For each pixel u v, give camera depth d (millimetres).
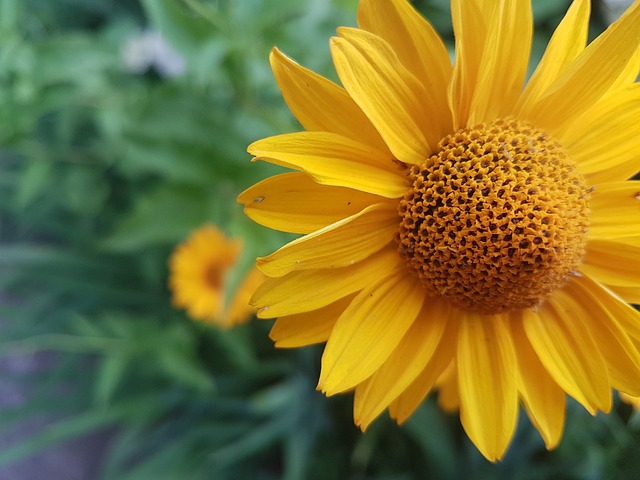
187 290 165
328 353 77
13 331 197
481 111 81
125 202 197
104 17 193
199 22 118
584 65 77
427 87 78
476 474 154
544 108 82
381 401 80
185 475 185
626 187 84
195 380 165
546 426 83
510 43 78
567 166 82
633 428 130
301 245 73
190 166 130
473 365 84
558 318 86
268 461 210
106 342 166
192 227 134
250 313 159
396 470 177
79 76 149
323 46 127
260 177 130
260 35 123
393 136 76
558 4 126
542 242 79
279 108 136
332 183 71
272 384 192
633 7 74
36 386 224
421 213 80
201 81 118
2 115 136
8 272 207
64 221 205
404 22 76
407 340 83
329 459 183
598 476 140
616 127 83
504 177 79
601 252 86
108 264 198
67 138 163
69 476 233
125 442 201
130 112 138
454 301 84
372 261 81
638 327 82
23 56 136
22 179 179
